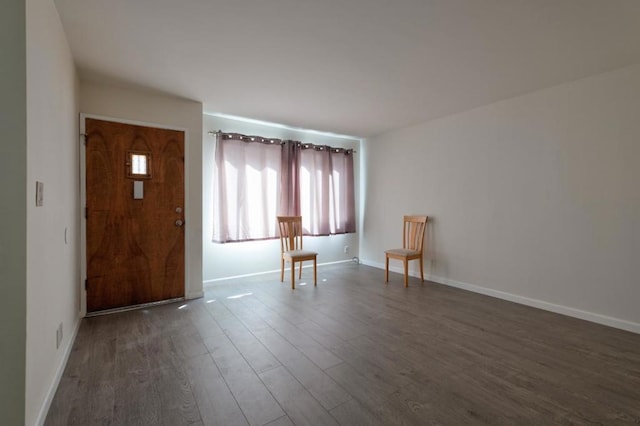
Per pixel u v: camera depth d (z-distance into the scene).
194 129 3.55
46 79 1.69
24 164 1.36
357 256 5.80
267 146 4.59
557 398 1.77
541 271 3.30
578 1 1.83
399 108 3.87
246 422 1.56
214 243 4.22
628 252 2.73
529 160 3.38
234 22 2.06
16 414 1.33
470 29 2.14
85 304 2.97
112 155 3.09
